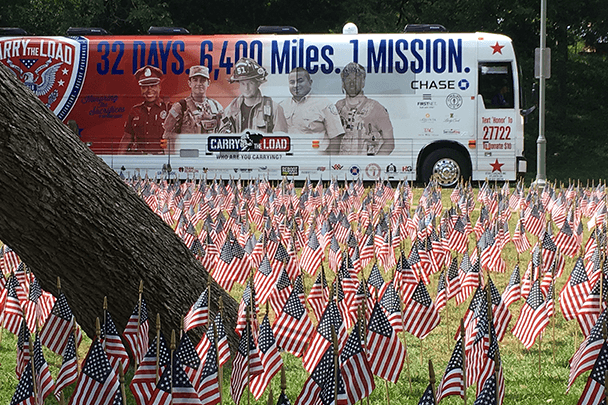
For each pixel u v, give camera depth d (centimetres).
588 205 1600
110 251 601
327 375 462
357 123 2280
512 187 2545
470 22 3788
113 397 452
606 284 695
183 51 2302
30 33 3312
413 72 2264
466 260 877
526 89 3856
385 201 1838
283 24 3634
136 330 586
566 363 718
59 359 749
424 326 681
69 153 576
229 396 627
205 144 2306
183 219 1285
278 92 2291
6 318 766
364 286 618
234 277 943
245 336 532
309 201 1652
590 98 4088
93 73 2302
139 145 2311
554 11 3616
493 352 504
